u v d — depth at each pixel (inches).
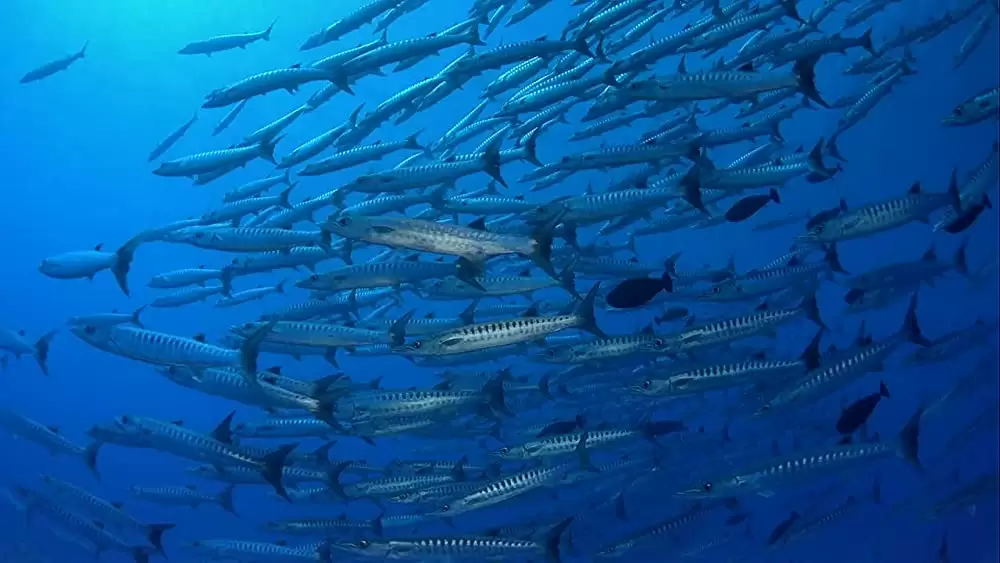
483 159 375.6
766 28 430.9
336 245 397.4
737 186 367.9
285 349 391.9
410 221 245.9
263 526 387.2
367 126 435.2
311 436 380.8
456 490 326.3
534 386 408.2
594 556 388.5
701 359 386.0
